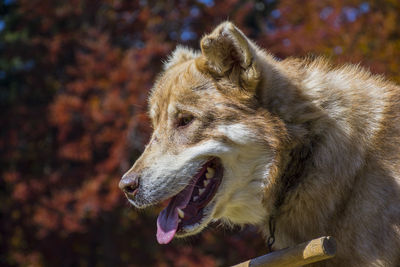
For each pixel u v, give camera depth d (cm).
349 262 474
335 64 560
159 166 512
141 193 511
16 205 1783
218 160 512
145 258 1661
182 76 529
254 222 529
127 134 1556
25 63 2162
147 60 1625
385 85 537
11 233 1794
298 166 495
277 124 495
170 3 1847
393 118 507
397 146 494
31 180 1752
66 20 2066
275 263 452
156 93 564
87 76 1711
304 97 505
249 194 509
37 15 2034
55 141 1881
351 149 490
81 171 1744
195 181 514
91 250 1789
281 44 1554
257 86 501
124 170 1575
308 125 498
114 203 1571
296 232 500
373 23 1423
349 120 498
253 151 498
